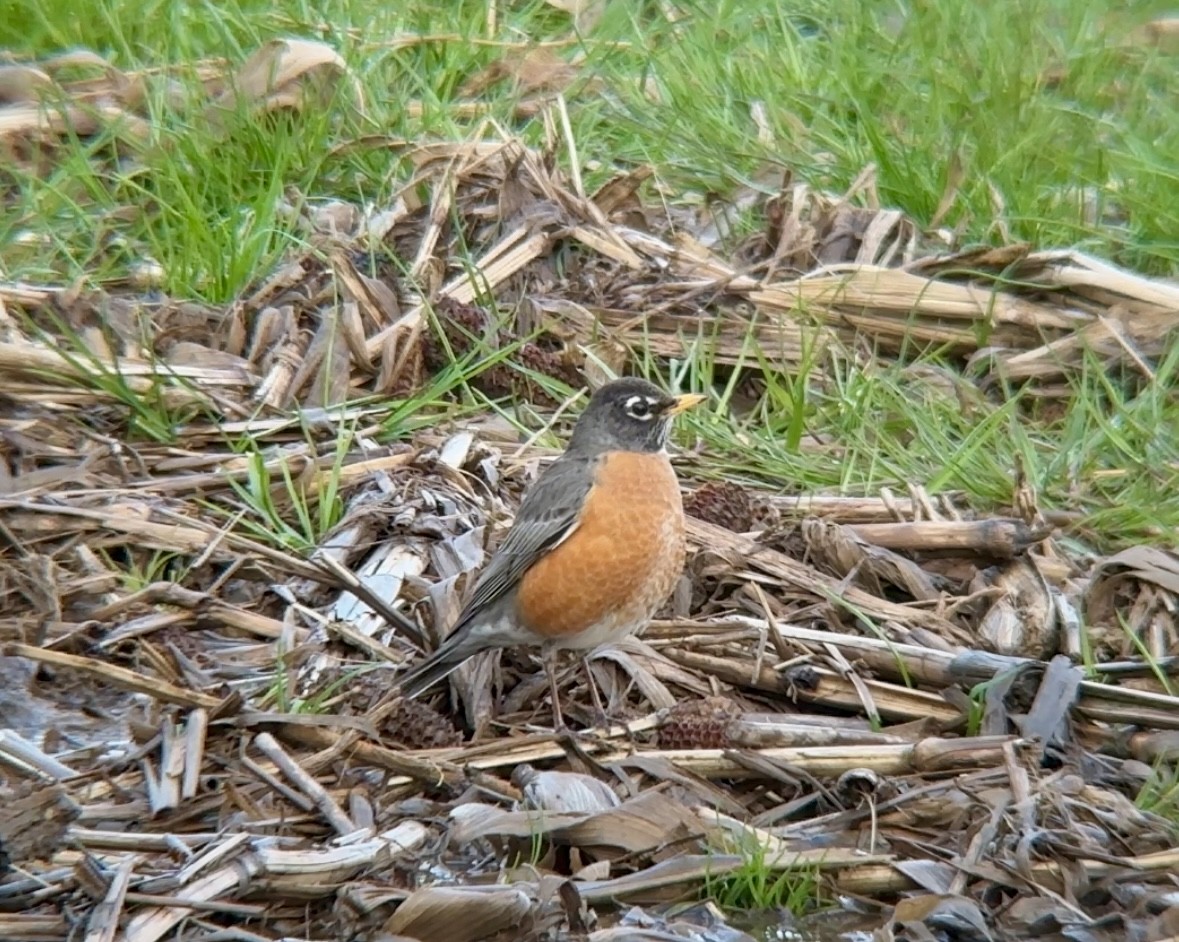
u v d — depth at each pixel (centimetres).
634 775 966
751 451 1273
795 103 1698
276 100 1561
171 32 1669
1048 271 1455
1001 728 1008
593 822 901
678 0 1841
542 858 907
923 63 1770
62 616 1056
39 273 1371
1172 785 978
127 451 1187
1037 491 1238
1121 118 1783
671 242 1500
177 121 1516
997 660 1038
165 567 1106
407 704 987
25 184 1482
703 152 1603
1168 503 1245
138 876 843
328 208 1473
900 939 862
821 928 876
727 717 993
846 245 1506
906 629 1094
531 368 1328
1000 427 1338
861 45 1822
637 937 833
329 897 857
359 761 945
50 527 1104
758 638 1071
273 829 895
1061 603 1108
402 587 1082
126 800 909
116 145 1527
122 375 1227
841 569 1140
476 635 1018
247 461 1191
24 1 1673
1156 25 1964
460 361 1307
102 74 1602
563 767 979
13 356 1212
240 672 1025
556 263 1443
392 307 1353
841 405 1320
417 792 946
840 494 1241
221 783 920
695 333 1397
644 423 1038
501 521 1153
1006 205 1593
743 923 874
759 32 1855
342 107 1576
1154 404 1334
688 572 1125
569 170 1523
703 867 881
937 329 1423
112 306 1305
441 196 1441
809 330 1395
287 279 1353
